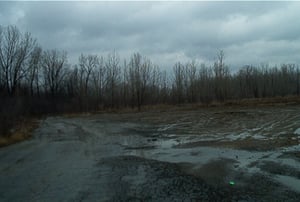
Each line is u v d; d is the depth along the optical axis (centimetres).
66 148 1469
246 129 1952
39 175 913
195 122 2617
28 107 4684
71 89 6638
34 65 5581
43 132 2356
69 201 657
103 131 2278
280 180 755
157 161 1068
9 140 1709
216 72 5634
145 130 2198
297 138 1446
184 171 899
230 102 4847
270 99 4894
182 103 5738
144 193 697
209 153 1170
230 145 1331
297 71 6950
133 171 927
